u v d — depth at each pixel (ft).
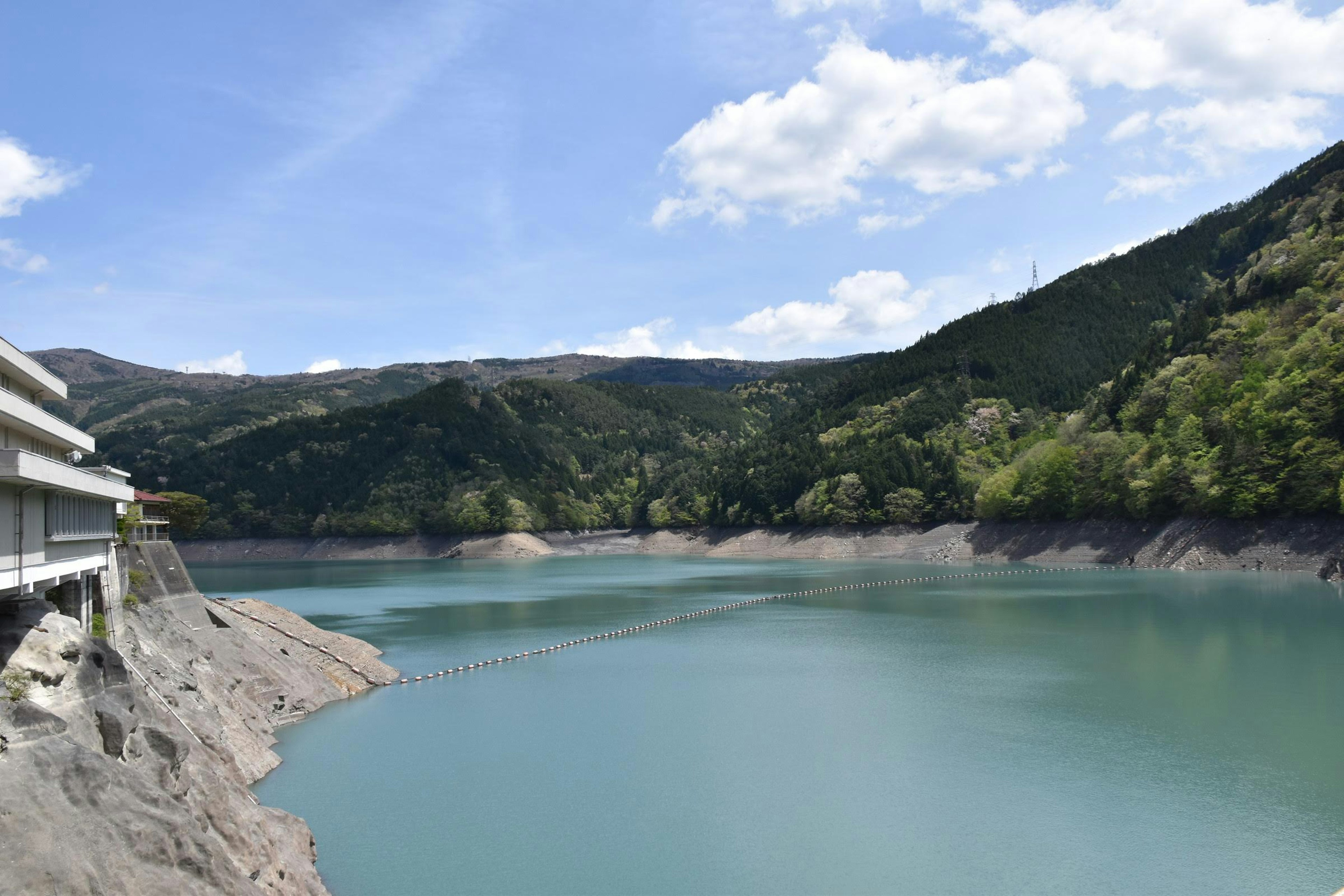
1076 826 140.77
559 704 227.20
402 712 221.46
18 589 113.09
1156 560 537.65
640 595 497.05
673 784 163.73
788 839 138.41
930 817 145.59
